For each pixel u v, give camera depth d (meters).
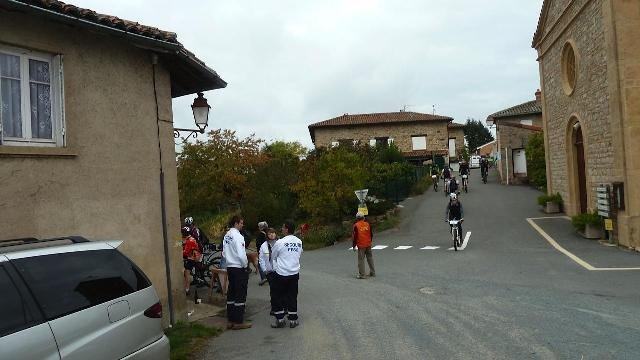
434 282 11.15
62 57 6.83
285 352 6.75
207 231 28.70
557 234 18.00
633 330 6.89
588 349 6.17
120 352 4.40
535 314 7.93
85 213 6.99
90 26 6.84
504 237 18.17
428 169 42.66
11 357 3.54
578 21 18.44
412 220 23.92
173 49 7.99
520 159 34.94
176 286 8.55
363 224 12.45
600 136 17.09
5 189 6.03
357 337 7.20
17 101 6.43
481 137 98.06
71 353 3.96
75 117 6.94
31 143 6.52
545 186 29.00
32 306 3.86
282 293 8.12
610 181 16.39
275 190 28.27
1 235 5.96
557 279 10.84
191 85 10.30
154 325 4.89
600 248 15.05
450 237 19.22
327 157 23.64
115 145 7.52
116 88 7.59
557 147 22.77
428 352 6.34
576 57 18.94
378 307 8.98
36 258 4.14
